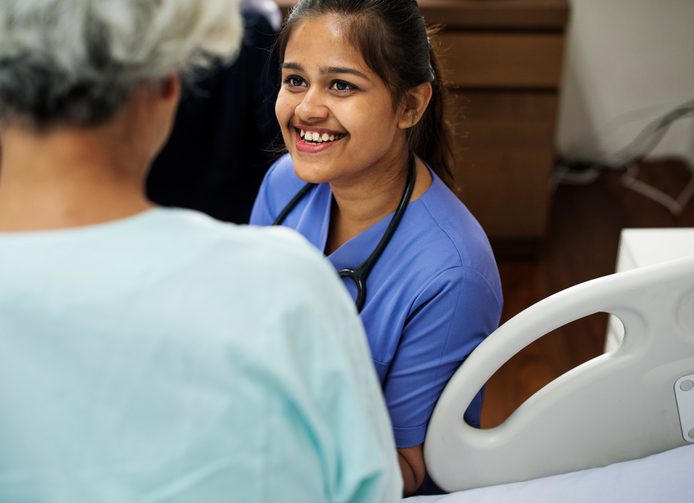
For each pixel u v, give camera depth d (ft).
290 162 4.09
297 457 1.87
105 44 1.68
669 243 4.30
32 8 1.63
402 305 3.45
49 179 1.76
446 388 3.37
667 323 3.25
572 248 8.75
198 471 1.80
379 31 3.15
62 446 1.77
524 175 8.10
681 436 3.51
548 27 7.39
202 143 5.56
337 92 3.28
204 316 1.76
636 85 9.87
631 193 9.68
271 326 1.81
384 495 2.11
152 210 1.85
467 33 7.39
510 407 6.57
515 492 3.47
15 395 1.74
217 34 1.87
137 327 1.73
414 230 3.51
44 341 1.72
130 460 1.79
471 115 7.80
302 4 3.28
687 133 10.03
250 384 1.79
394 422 3.55
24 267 1.72
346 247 3.63
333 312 1.94
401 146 3.51
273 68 5.01
